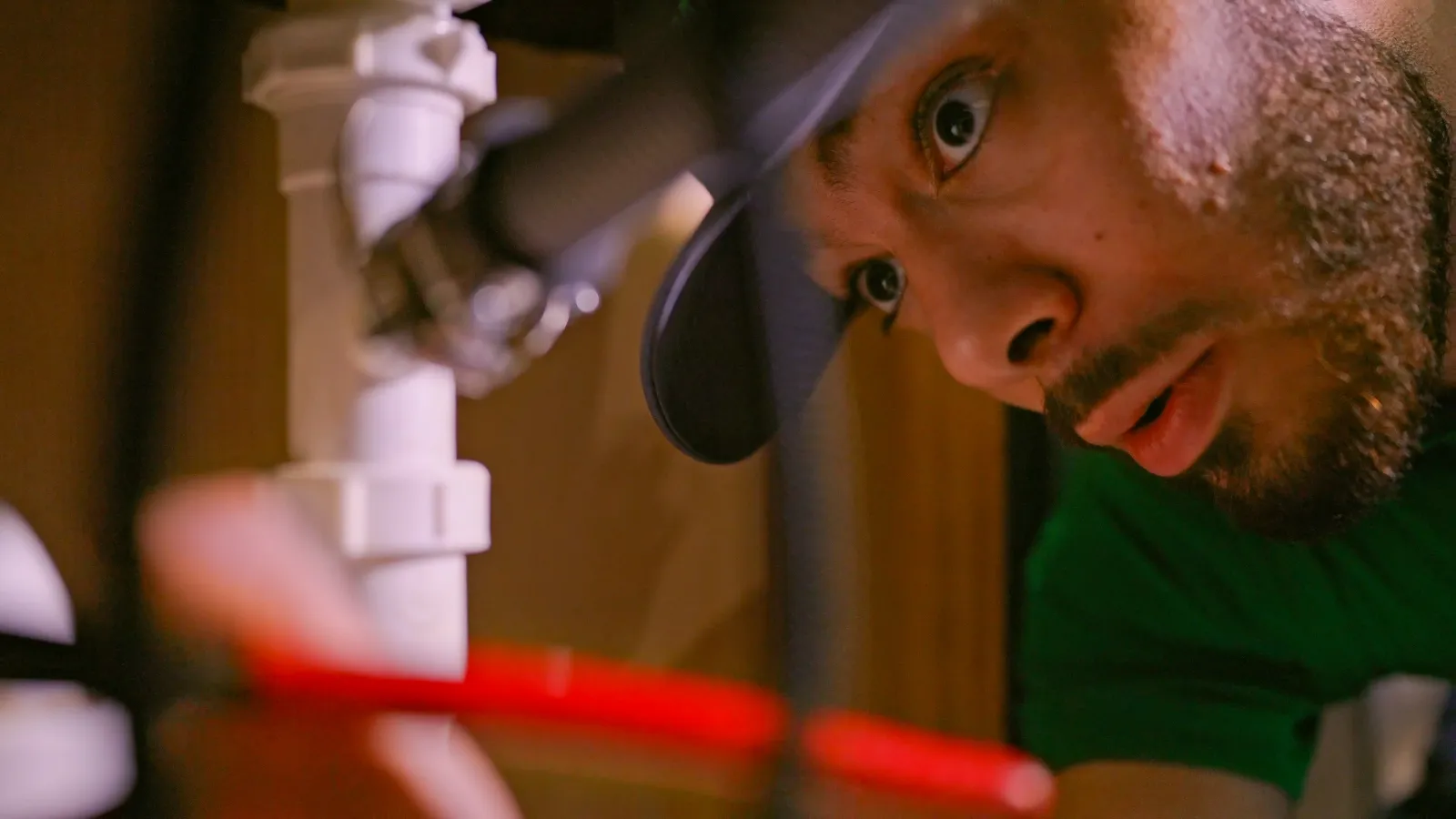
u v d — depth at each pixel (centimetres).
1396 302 45
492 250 35
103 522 26
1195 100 40
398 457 39
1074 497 72
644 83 29
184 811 27
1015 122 42
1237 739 65
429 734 31
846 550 29
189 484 29
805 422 29
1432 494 57
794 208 44
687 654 68
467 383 40
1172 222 41
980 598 79
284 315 52
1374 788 78
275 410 52
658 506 68
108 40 49
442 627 39
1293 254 41
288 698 28
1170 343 42
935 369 77
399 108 37
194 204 27
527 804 58
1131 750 66
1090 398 43
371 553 37
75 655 28
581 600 64
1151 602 67
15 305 47
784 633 28
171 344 27
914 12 34
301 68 37
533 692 37
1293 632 64
